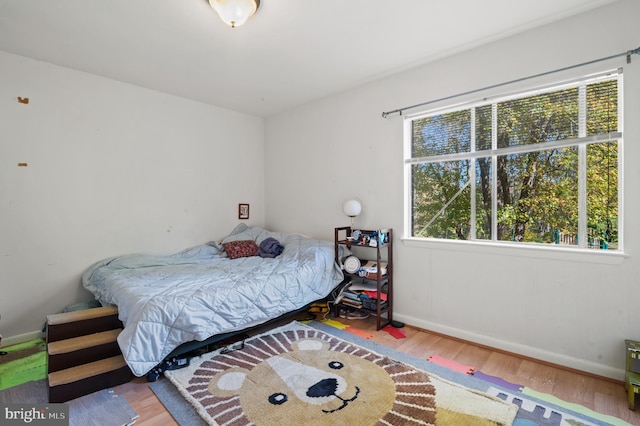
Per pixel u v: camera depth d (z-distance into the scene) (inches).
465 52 105.6
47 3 79.1
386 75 124.2
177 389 77.9
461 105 108.7
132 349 75.4
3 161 105.3
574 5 81.7
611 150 84.1
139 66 116.2
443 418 65.9
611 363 81.4
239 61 112.1
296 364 88.7
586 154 87.7
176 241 147.7
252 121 178.2
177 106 147.4
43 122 112.6
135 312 80.3
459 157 110.6
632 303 78.9
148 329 77.7
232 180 169.2
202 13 83.8
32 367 90.9
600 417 66.8
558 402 72.1
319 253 125.6
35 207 111.3
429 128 118.4
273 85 134.3
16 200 107.7
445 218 115.2
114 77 125.9
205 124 157.6
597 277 83.3
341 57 109.3
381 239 117.6
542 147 93.7
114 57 109.1
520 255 94.8
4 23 88.2
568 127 89.8
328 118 147.9
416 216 122.7
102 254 126.3
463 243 106.2
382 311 121.3
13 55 106.7
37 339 110.3
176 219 147.6
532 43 92.7
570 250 86.7
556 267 89.2
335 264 128.6
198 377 82.1
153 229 140.3
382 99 127.5
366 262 130.1
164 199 143.6
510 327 97.0
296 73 122.3
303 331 113.0
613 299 81.2
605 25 81.7
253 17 85.5
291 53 106.3
